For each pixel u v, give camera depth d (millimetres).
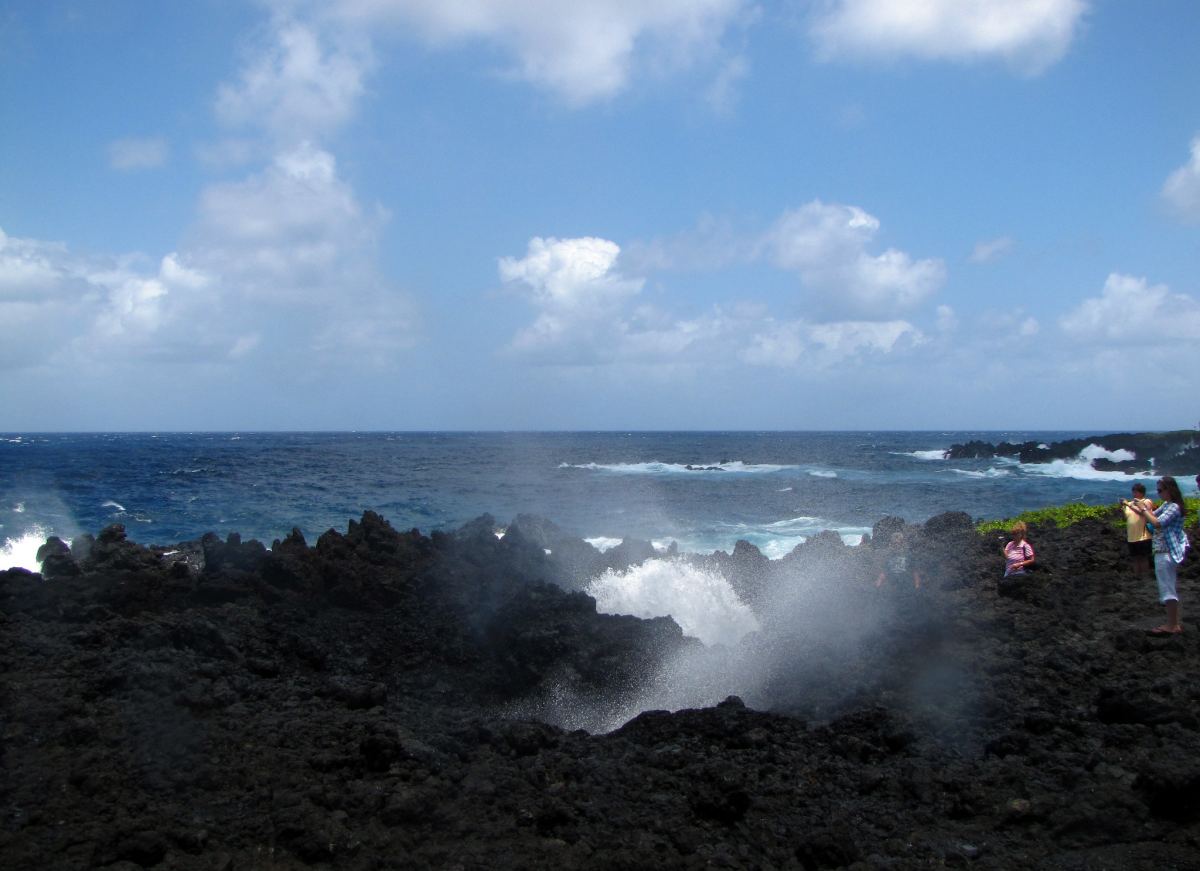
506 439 186500
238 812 6523
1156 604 11953
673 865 6012
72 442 157875
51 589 12445
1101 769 7086
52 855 5797
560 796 6945
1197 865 5973
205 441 165000
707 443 144250
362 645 12391
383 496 43531
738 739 8359
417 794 6598
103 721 8039
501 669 12055
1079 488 50688
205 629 10602
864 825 6770
